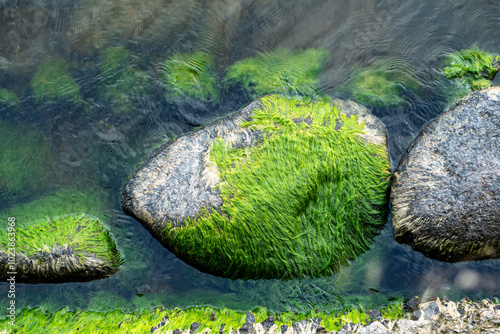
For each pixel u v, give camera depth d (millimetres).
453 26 5035
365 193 4000
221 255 3904
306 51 5051
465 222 3680
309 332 3627
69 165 4629
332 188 3984
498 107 3934
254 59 5059
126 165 4598
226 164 4047
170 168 4164
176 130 4750
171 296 4062
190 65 5031
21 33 5203
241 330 3686
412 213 3803
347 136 4098
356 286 3947
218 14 5297
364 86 4797
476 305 3600
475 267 3861
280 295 3953
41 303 4086
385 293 3896
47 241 4047
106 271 4078
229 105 4844
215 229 3854
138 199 4121
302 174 3943
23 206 4438
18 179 4586
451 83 4746
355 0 5254
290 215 3875
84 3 5355
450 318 3531
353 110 4520
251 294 3996
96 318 3943
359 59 4977
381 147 4152
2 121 4832
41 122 4824
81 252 4016
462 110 4059
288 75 4910
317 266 3934
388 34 5070
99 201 4430
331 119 4242
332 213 3967
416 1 5191
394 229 3906
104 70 5039
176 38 5195
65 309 4043
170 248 4098
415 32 5051
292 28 5195
